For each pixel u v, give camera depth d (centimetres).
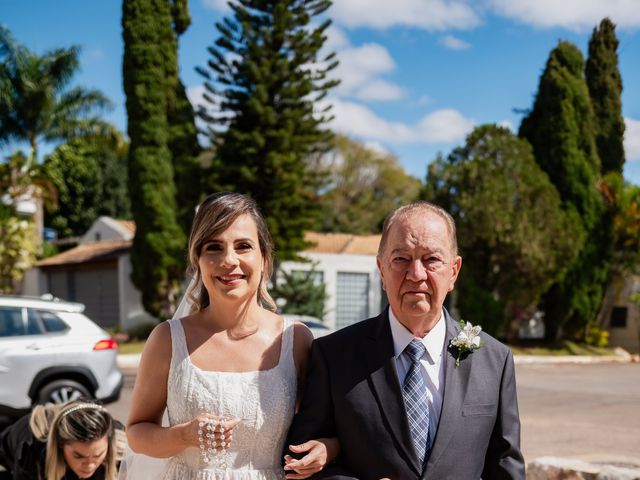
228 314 246
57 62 2294
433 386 226
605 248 1988
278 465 242
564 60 2048
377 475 211
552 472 429
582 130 2020
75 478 316
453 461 210
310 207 1819
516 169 1761
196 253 241
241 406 234
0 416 664
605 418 851
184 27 2031
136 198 1836
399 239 220
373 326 236
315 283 1906
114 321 2122
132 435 235
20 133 2309
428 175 1858
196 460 235
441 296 220
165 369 241
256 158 1734
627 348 2164
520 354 1789
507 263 1773
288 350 250
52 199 2239
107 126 2489
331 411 228
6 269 1967
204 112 1753
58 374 708
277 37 1700
